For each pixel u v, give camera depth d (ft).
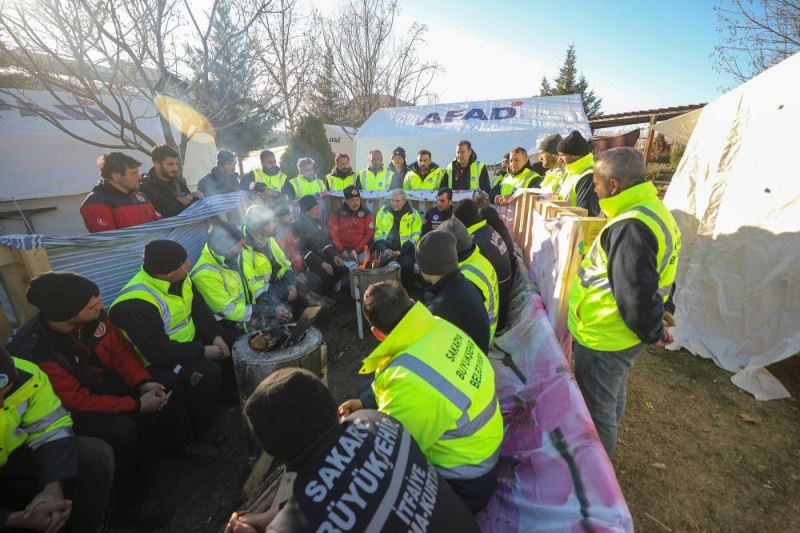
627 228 5.82
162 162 12.52
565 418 5.49
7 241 7.48
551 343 6.95
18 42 10.42
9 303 7.88
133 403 7.16
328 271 16.03
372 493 3.35
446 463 4.90
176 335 8.80
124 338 8.12
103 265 9.34
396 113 38.45
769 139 11.55
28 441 5.63
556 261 8.21
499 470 6.14
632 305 5.71
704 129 14.16
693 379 11.57
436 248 6.97
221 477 8.31
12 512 5.23
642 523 7.16
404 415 4.70
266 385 3.73
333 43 48.67
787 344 10.84
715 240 12.94
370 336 14.16
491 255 9.74
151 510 7.16
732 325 12.25
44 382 5.83
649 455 8.73
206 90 14.26
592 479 4.40
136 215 10.94
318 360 8.65
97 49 11.79
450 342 5.32
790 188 10.92
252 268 11.66
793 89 11.00
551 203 9.54
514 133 32.01
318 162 40.47
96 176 27.40
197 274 9.75
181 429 8.46
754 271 11.66
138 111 28.43
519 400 7.09
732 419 9.86
